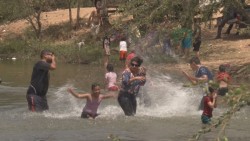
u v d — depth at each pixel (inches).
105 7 2691.9
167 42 2121.1
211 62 2086.6
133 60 1122.7
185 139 885.2
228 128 975.6
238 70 1829.5
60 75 2034.9
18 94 1476.4
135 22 1779.0
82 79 1884.8
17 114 1128.8
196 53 2190.0
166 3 1700.3
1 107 1237.1
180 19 1747.0
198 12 1754.4
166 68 2010.3
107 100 1348.4
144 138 896.9
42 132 944.9
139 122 1049.5
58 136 908.0
